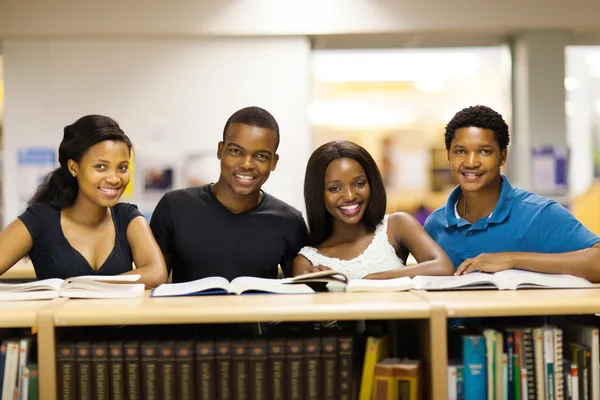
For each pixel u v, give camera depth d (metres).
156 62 3.84
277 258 2.01
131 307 1.43
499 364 1.51
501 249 1.93
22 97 3.82
